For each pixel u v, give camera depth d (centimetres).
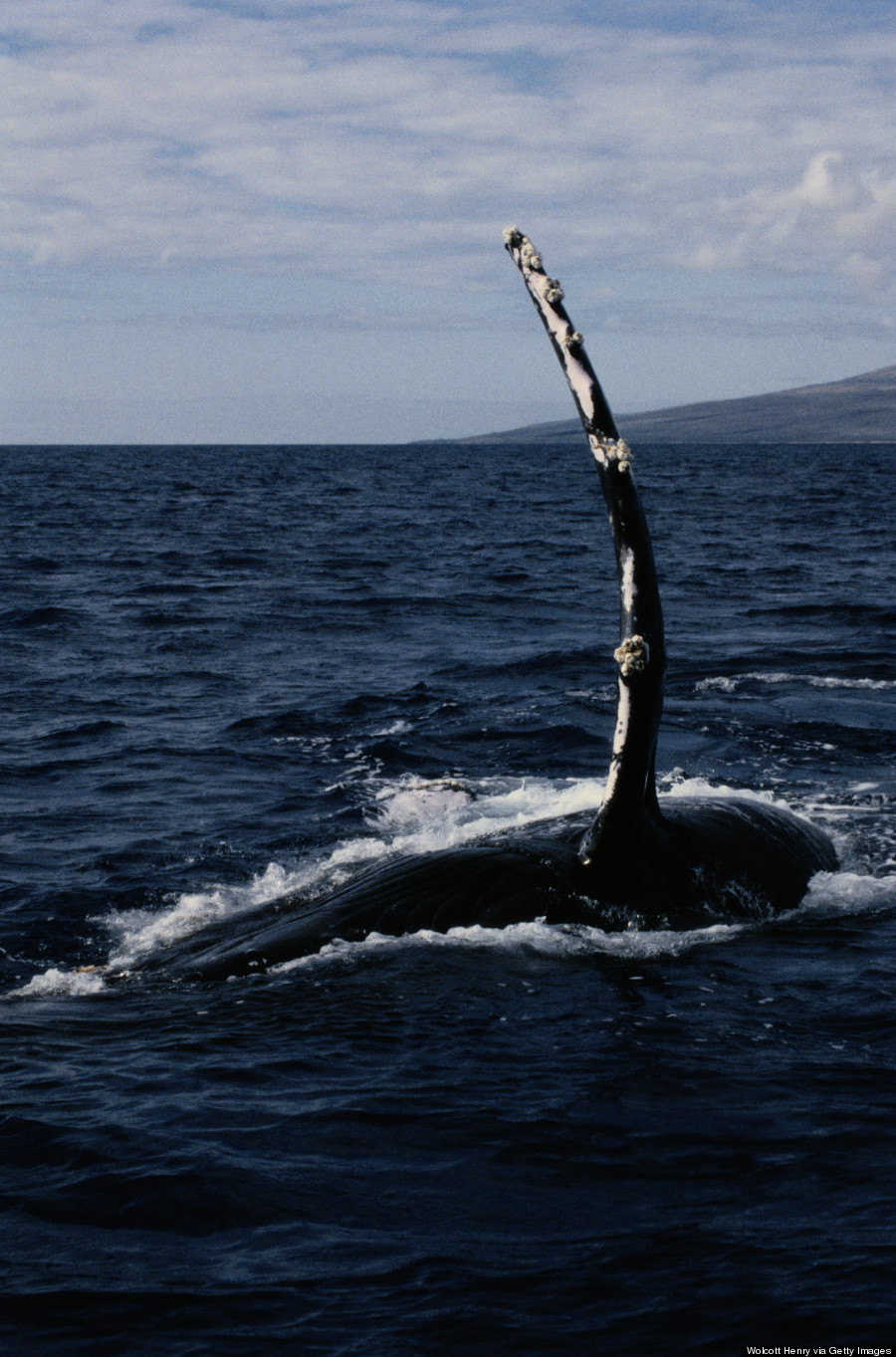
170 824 2402
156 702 3588
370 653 4475
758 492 17112
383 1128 1141
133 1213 1004
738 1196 1025
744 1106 1184
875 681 3859
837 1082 1236
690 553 8269
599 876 1714
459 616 5428
